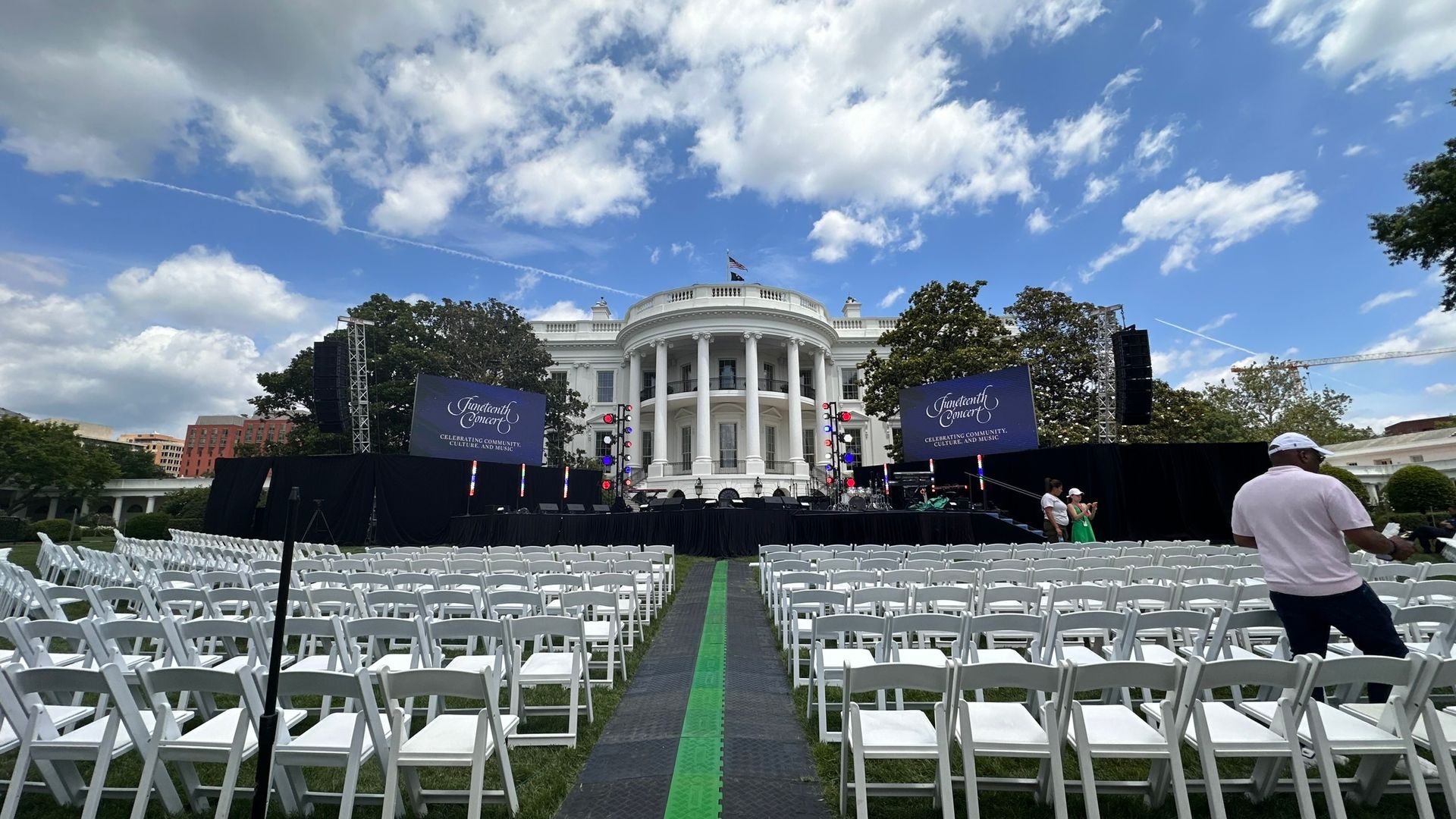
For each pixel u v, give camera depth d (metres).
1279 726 2.70
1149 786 2.85
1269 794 2.87
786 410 30.33
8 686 2.78
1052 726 2.53
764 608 7.45
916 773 3.26
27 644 3.35
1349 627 3.22
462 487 17.33
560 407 28.84
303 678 2.59
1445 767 2.40
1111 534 14.84
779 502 16.38
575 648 3.74
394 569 7.29
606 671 5.25
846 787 2.86
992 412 16.95
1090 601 5.28
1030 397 16.39
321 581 6.09
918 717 3.02
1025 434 16.34
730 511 13.30
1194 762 3.30
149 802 3.09
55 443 36.03
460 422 17.58
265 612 4.90
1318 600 3.29
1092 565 6.32
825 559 7.19
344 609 5.81
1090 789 2.47
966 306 21.25
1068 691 2.52
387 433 24.88
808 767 3.36
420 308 27.25
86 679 2.65
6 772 3.48
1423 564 5.47
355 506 16.16
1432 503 18.81
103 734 2.83
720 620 6.84
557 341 33.34
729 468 28.56
